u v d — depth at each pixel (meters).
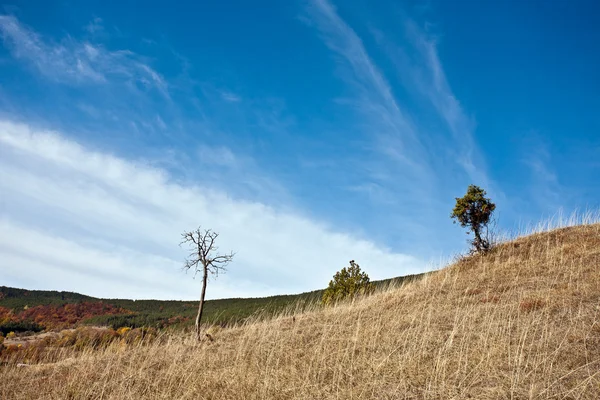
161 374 11.93
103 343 15.36
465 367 8.90
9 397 11.18
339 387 9.17
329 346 12.42
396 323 13.58
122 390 10.81
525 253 21.44
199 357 12.92
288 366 11.08
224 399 9.73
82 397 10.65
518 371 7.95
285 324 16.67
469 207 24.41
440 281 20.38
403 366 9.64
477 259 22.98
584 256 17.86
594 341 9.20
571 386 7.55
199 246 16.98
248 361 12.19
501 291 15.98
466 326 12.00
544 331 10.16
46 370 13.39
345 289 23.75
